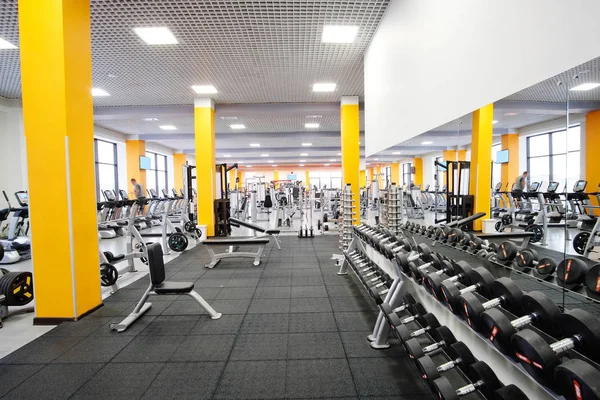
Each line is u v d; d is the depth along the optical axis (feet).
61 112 7.76
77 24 8.18
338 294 10.21
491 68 4.69
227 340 7.19
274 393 5.29
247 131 29.86
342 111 19.19
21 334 7.57
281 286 11.14
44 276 8.04
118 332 7.62
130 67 14.15
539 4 3.76
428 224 9.87
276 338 7.25
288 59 13.53
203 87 17.24
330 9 9.87
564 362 2.85
